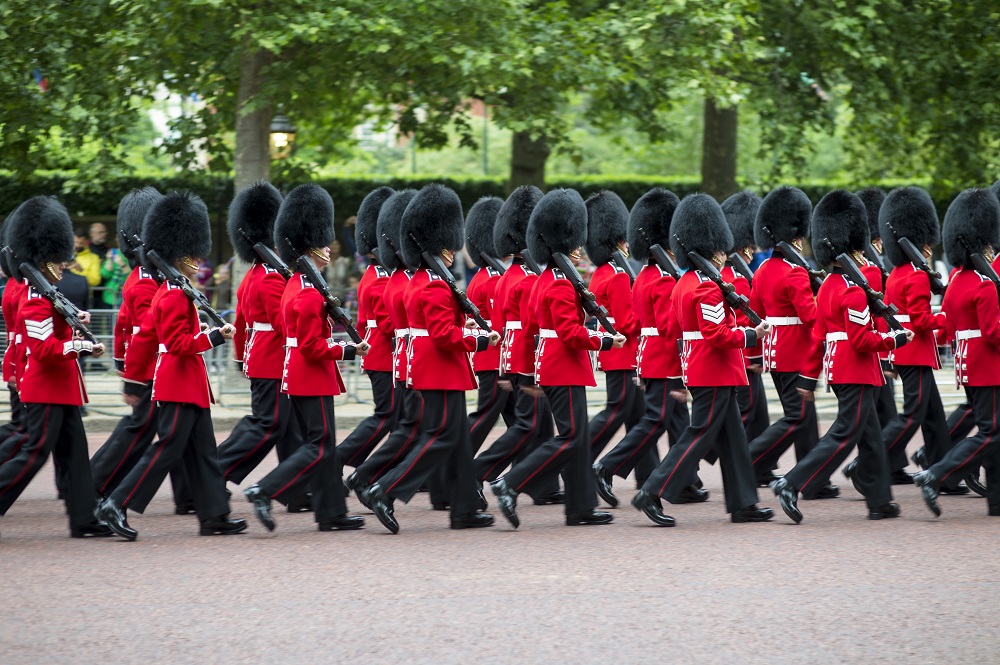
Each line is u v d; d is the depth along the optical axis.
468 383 29.75
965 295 31.34
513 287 32.72
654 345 32.72
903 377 34.44
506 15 51.91
